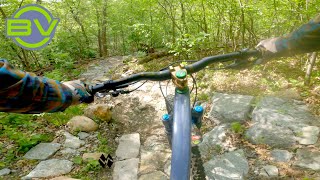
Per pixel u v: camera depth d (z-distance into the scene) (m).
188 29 6.96
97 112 4.91
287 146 3.59
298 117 4.10
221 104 4.66
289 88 4.88
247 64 1.35
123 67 7.96
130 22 11.09
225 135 3.97
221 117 4.39
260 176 3.19
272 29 5.81
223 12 5.96
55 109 0.74
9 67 0.61
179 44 5.73
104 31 12.64
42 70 8.63
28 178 3.52
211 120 4.43
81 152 4.07
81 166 3.75
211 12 6.45
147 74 1.25
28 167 3.74
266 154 3.52
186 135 0.98
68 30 11.03
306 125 3.91
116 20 11.77
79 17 11.16
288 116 4.14
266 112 4.30
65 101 0.75
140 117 5.00
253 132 3.95
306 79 4.82
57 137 4.44
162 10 7.71
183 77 1.13
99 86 1.23
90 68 8.54
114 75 7.34
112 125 4.81
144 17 10.05
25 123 4.78
